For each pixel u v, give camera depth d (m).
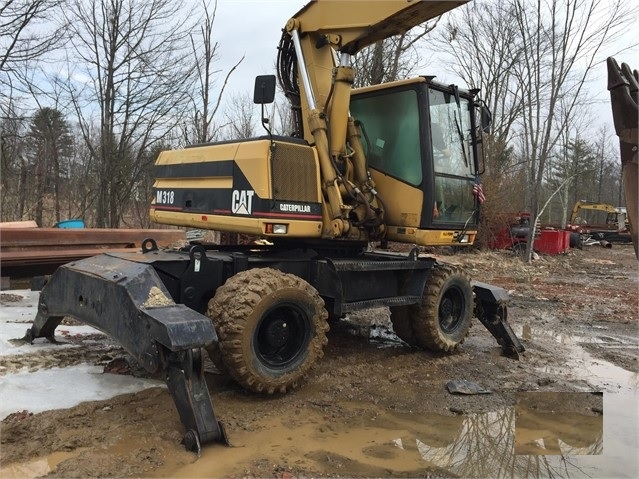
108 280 3.88
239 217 4.70
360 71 13.96
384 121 5.57
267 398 4.20
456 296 6.04
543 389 4.86
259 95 4.66
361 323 7.18
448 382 4.86
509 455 3.51
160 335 3.29
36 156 17.45
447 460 3.41
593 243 27.53
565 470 3.34
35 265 7.95
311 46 5.30
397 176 5.43
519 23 18.86
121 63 13.45
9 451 3.05
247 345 3.91
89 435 3.28
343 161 5.21
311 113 5.06
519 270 14.77
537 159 21.12
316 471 3.12
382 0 4.79
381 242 5.81
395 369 5.20
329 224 4.95
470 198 5.81
